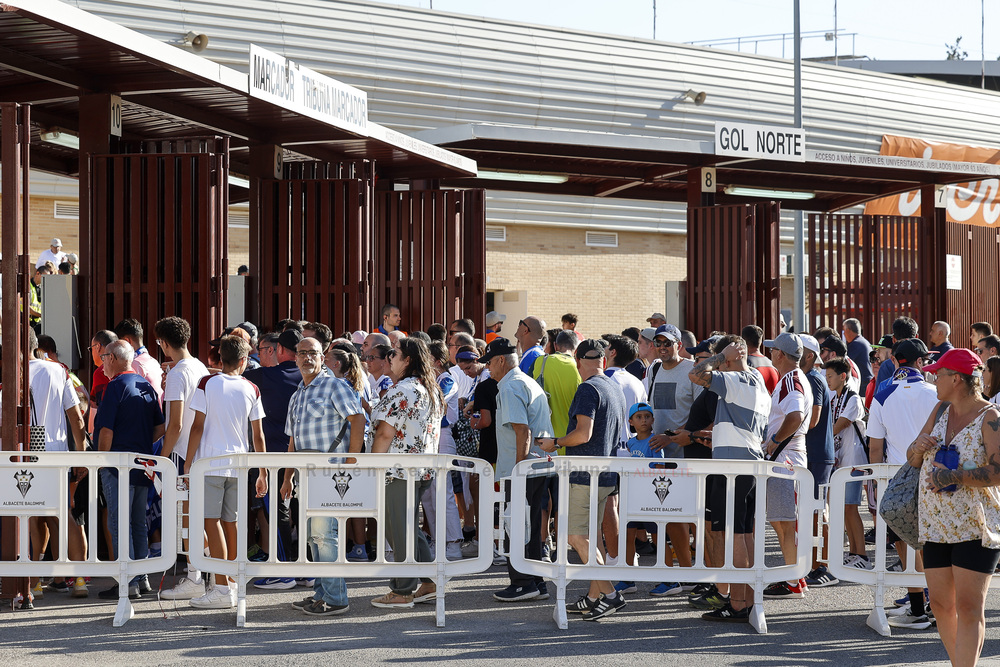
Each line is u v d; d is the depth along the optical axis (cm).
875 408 823
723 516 761
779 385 838
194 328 1095
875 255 1844
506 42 2709
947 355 583
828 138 3027
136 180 1090
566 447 787
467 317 1582
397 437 769
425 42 2597
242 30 2375
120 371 802
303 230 1363
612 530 799
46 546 828
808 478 735
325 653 651
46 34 919
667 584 844
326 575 721
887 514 601
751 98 2964
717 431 763
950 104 3288
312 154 1449
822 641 696
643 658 647
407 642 681
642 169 1755
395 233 1586
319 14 2494
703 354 918
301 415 777
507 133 1473
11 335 750
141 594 809
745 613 743
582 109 2747
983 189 2488
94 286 1099
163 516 722
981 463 562
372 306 1388
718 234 1644
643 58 2872
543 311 2834
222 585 782
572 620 748
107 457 717
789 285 3070
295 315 1362
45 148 1446
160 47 964
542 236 2841
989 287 1994
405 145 1387
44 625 711
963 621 567
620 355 905
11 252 750
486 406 963
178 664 621
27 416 758
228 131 1269
